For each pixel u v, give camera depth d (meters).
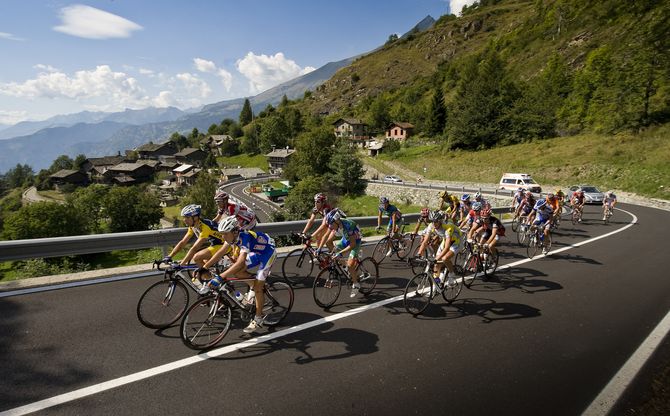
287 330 4.77
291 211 35.31
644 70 39.75
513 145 51.31
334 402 3.33
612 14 71.88
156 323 4.66
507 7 178.50
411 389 3.59
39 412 3.01
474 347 4.54
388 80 165.12
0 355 3.82
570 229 14.59
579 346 4.67
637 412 3.38
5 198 92.19
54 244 6.06
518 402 3.46
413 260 5.99
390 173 57.00
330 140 64.06
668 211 21.45
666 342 4.85
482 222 7.32
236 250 5.31
